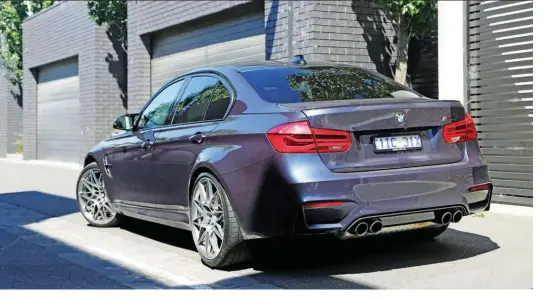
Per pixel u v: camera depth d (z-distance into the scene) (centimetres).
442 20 841
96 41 1658
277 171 406
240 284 431
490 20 798
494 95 796
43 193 1006
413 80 1031
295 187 398
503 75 784
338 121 412
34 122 2059
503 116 785
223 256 452
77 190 692
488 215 696
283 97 455
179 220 520
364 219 404
